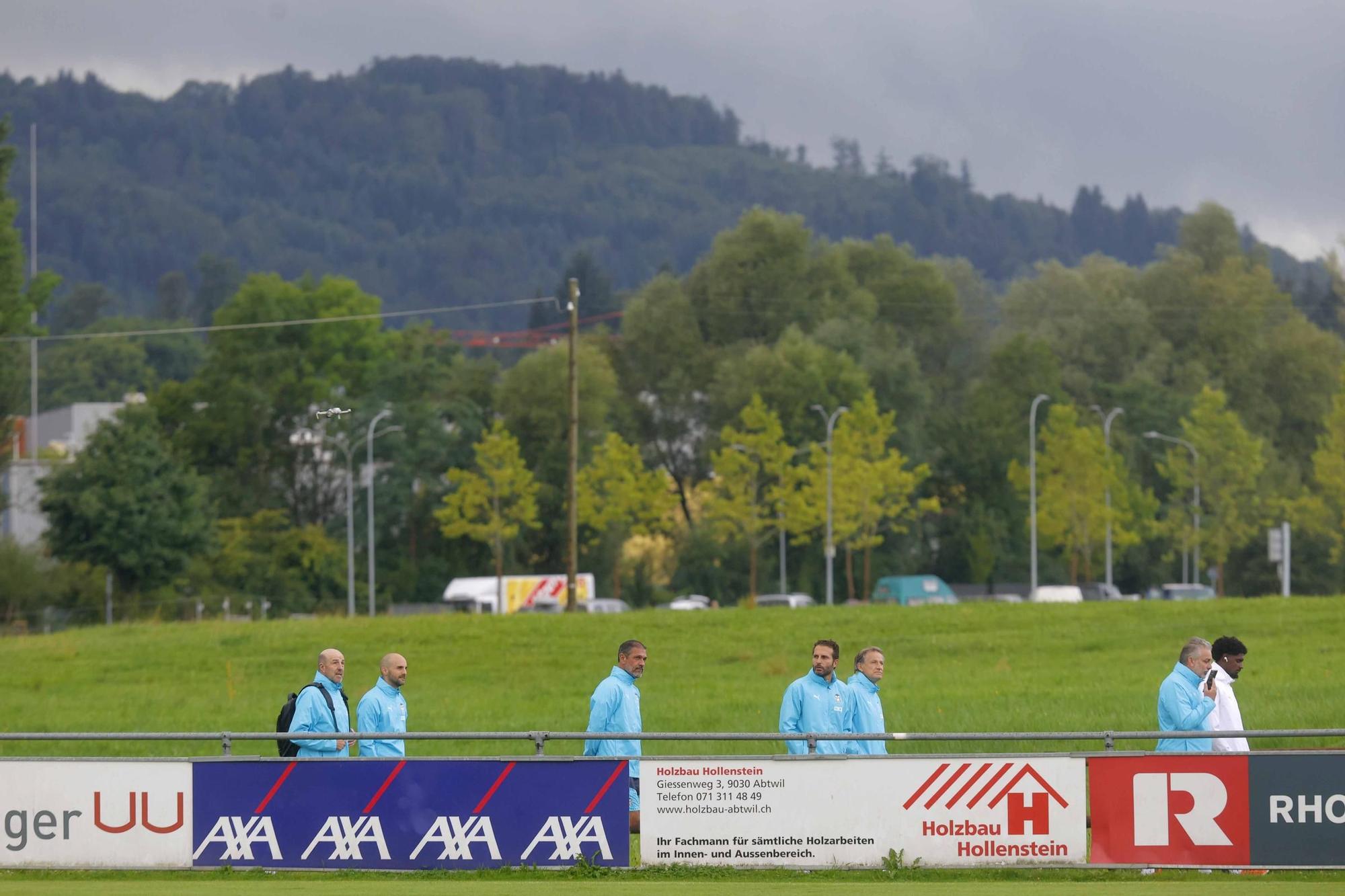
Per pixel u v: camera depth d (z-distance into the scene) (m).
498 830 51.62
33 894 48.50
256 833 52.31
